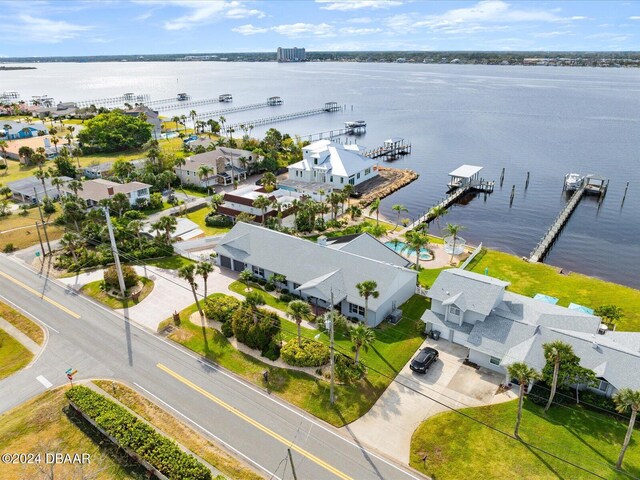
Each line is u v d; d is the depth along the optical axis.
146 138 159.12
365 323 51.59
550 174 128.88
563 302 60.81
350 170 113.50
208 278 66.50
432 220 95.38
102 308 59.28
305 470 35.34
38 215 92.94
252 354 49.22
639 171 129.62
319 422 40.22
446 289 52.34
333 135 189.62
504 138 174.75
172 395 43.50
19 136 171.12
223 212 89.12
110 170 120.31
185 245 76.56
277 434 38.91
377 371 46.38
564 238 88.44
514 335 46.66
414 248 70.31
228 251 67.56
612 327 54.00
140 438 36.28
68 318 57.03
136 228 75.00
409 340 51.94
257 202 82.44
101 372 46.94
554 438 37.69
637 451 36.25
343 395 43.06
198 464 33.94
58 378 46.19
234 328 50.53
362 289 49.22
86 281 66.25
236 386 44.75
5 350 50.97
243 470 35.25
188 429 39.28
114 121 154.25
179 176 116.62
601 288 64.69
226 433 38.94
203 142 144.75
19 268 70.44
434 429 39.12
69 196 91.50
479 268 71.38
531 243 86.06
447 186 119.12
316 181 115.62
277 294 61.59
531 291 64.06
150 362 48.47
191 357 49.25
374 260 57.78
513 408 41.25
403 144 167.12
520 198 111.12
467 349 50.16
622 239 87.94
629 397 32.91
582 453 36.12
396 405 42.09
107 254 71.81
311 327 54.06
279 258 63.47
